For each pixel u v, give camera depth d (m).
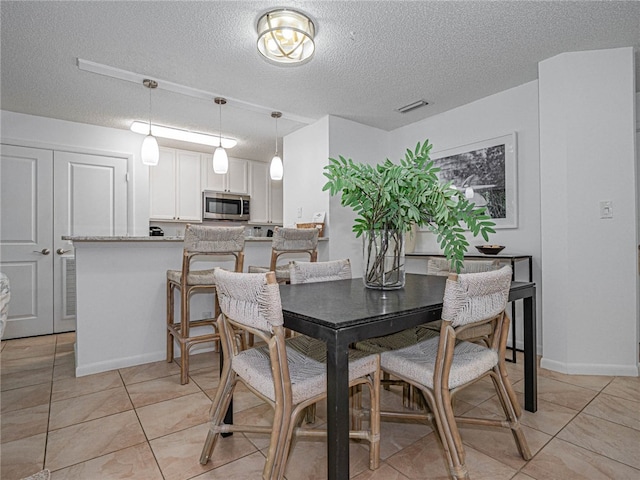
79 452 1.55
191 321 2.74
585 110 2.38
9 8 1.89
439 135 3.52
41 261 3.51
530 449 1.54
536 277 2.84
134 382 2.31
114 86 2.82
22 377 2.40
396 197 1.66
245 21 2.03
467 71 2.65
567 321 2.41
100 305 2.52
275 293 1.10
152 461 1.49
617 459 1.46
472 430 1.71
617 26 2.10
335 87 2.91
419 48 2.32
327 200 3.59
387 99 3.16
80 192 3.70
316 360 1.40
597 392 2.08
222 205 4.81
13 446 1.60
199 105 3.23
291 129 3.91
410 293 1.58
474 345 1.56
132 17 1.98
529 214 2.88
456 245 1.69
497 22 2.05
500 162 3.04
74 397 2.09
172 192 4.46
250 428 1.42
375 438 1.41
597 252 2.36
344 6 1.90
